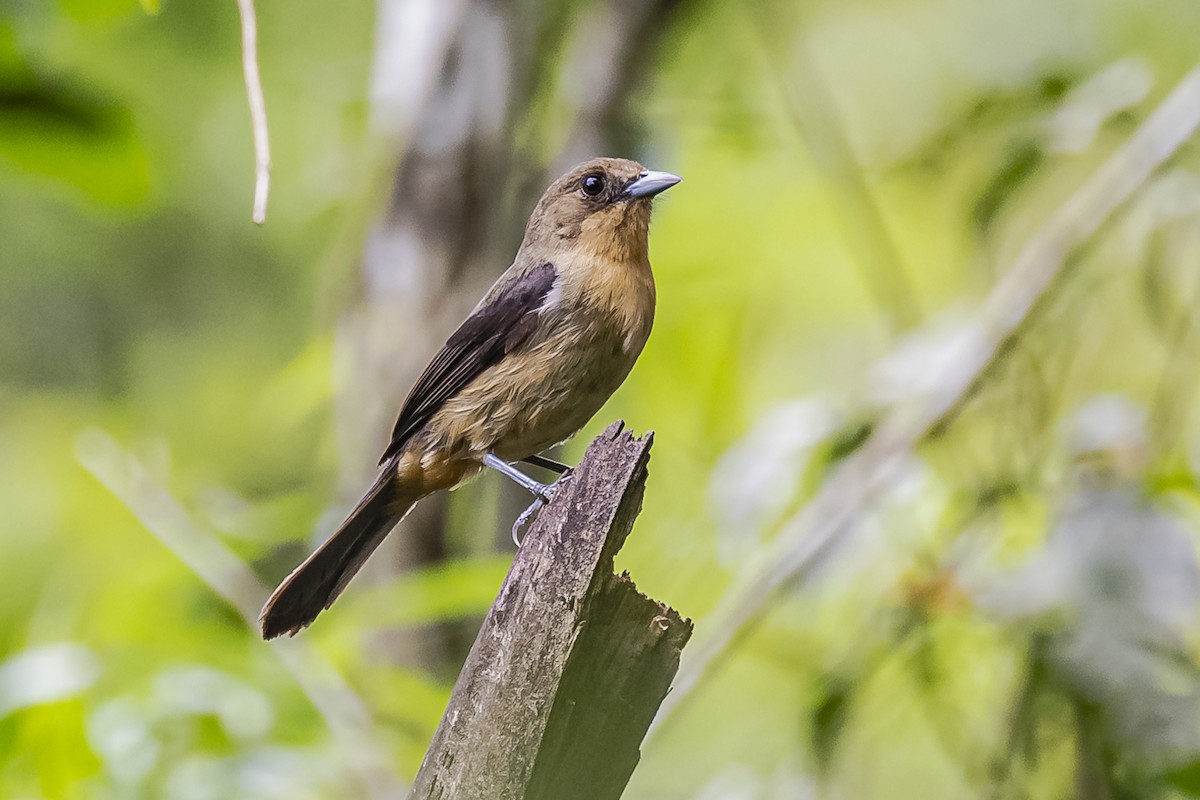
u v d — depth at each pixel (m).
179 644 9.53
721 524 9.56
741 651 9.85
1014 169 10.42
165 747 8.59
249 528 11.02
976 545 8.70
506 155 12.02
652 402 11.98
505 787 5.73
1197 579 7.93
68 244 15.88
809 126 11.52
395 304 11.87
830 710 8.95
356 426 11.87
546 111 12.43
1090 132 10.14
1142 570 7.97
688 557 10.60
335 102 13.62
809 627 9.83
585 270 9.68
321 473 12.65
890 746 10.05
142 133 8.97
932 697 8.92
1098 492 8.27
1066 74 11.05
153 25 14.52
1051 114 10.42
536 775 5.76
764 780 9.66
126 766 8.41
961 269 11.95
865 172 11.67
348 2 15.10
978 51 13.17
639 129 12.38
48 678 8.59
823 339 12.88
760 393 12.77
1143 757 7.88
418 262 11.91
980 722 8.90
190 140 15.32
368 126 12.46
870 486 8.70
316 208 13.45
